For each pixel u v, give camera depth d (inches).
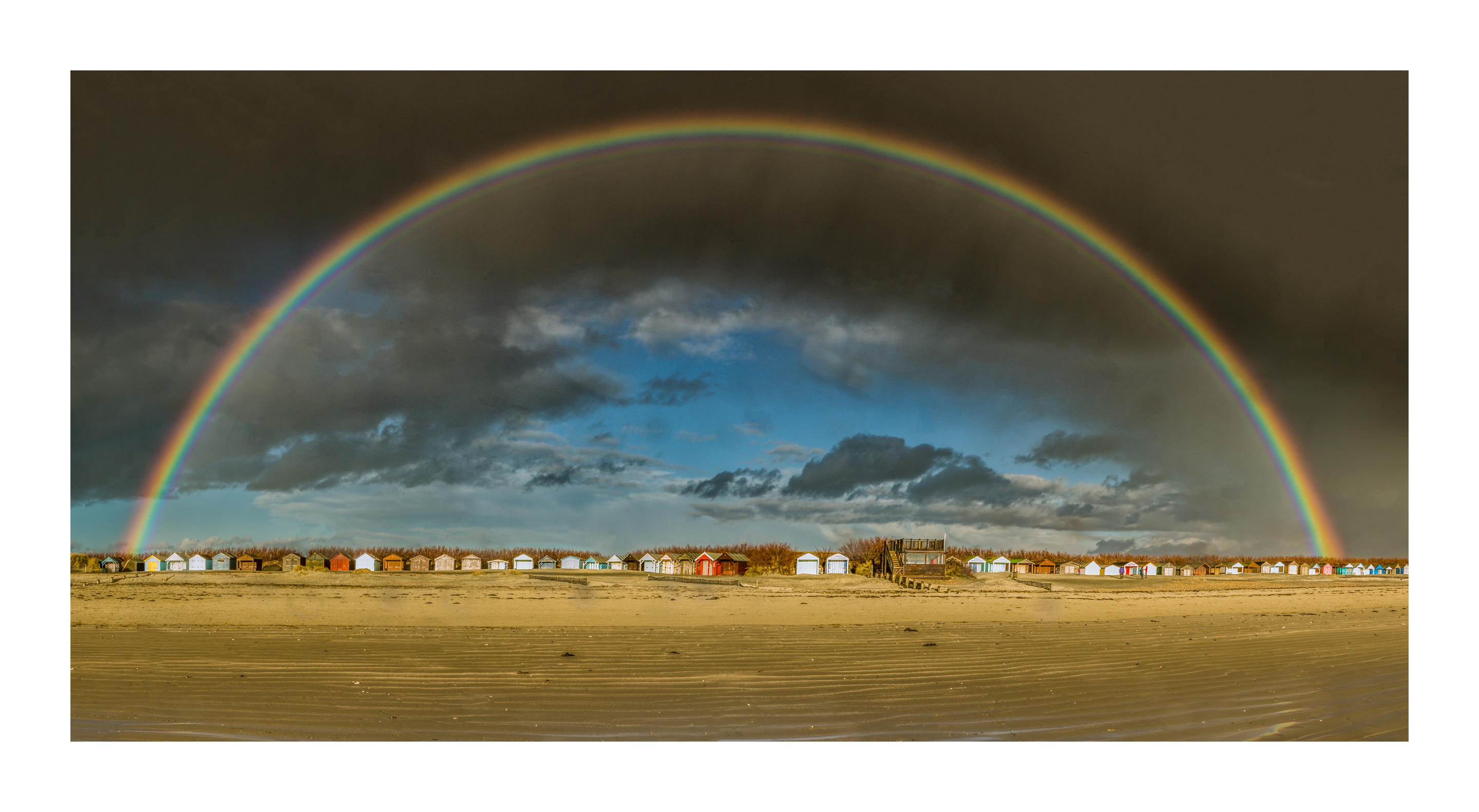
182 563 2412.6
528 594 1718.8
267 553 2591.0
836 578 2346.2
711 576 2367.1
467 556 2743.6
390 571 2544.3
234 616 1338.6
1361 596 2042.3
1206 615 1535.4
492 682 847.1
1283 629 1322.6
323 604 1517.0
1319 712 772.0
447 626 1250.0
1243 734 706.8
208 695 794.8
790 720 724.7
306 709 749.9
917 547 2417.6
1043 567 2787.9
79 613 1359.5
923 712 749.9
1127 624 1381.6
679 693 805.2
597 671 895.1
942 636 1178.6
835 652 1019.9
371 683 840.3
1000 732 698.8
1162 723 730.8
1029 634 1208.2
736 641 1104.2
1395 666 964.6
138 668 903.7
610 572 2549.2
